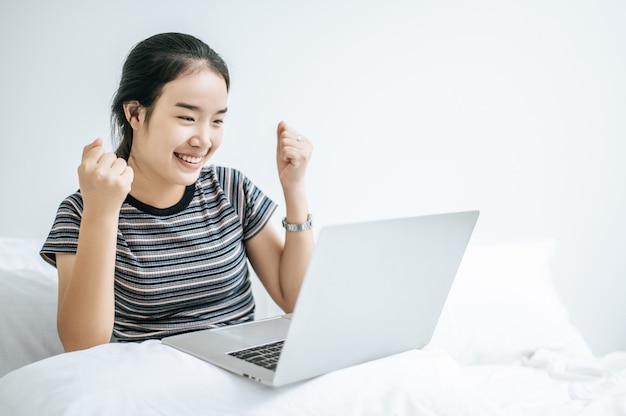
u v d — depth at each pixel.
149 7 1.72
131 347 1.10
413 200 1.97
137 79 1.30
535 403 1.32
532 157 2.05
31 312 1.47
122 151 1.39
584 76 2.08
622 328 2.19
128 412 0.92
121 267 1.32
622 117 2.12
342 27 1.88
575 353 1.73
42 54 1.65
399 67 1.93
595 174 2.11
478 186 2.02
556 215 2.09
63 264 1.30
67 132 1.68
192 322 1.38
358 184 1.93
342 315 1.02
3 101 1.62
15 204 1.65
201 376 1.01
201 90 1.27
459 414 1.02
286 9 1.83
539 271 1.84
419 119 1.96
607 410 1.20
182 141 1.28
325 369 1.05
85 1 1.67
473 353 1.68
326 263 0.95
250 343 1.17
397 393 1.03
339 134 1.90
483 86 2.00
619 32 2.09
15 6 1.62
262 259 1.53
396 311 1.11
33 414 0.93
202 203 1.42
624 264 2.17
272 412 0.96
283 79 1.85
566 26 2.05
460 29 1.97
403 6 1.93
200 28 1.77
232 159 1.82
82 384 0.96
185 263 1.36
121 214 1.34
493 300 1.74
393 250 1.04
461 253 1.16
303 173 1.47
